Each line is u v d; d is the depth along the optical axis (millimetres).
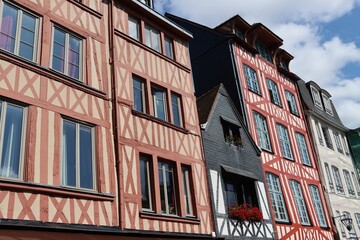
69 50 9461
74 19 9875
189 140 11891
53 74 8594
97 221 8219
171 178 10797
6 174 7152
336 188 20531
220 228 11492
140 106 10930
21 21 8617
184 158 11336
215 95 14352
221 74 17484
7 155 7297
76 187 8188
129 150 9672
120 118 9828
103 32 10625
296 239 15242
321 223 17734
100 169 8758
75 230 7641
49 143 7934
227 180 13055
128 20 11828
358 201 22078
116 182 9047
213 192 11875
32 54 8586
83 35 9930
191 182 11273
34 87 8125
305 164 18750
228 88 17016
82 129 8859
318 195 18656
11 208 6852
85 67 9625
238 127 14555
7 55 7867
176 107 12211
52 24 9242
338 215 19547
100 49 10266
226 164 13031
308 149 19797
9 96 7613
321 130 21984
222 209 11953
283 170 16734
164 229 9711
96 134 9078
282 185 16172
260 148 15266
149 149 10273
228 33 18016
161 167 10594
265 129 17203
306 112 21297
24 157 7484
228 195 12820
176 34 13578
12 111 7664
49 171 7711
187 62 13484
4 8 8383
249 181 13906
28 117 7816
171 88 12133
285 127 18734
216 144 13008
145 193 9852
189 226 10492
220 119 13805
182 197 10680
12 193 6957
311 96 23188
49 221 7324
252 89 17609
